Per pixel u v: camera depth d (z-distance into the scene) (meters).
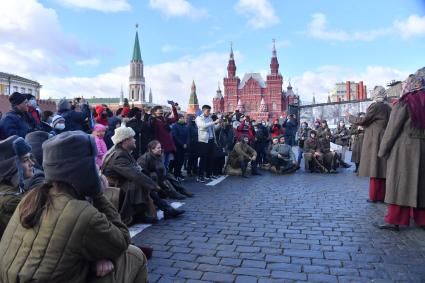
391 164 5.93
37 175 3.49
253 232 6.01
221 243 5.46
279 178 12.80
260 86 104.31
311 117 31.31
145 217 6.66
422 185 5.78
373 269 4.46
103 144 8.42
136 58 135.50
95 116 11.26
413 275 4.29
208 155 12.34
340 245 5.35
